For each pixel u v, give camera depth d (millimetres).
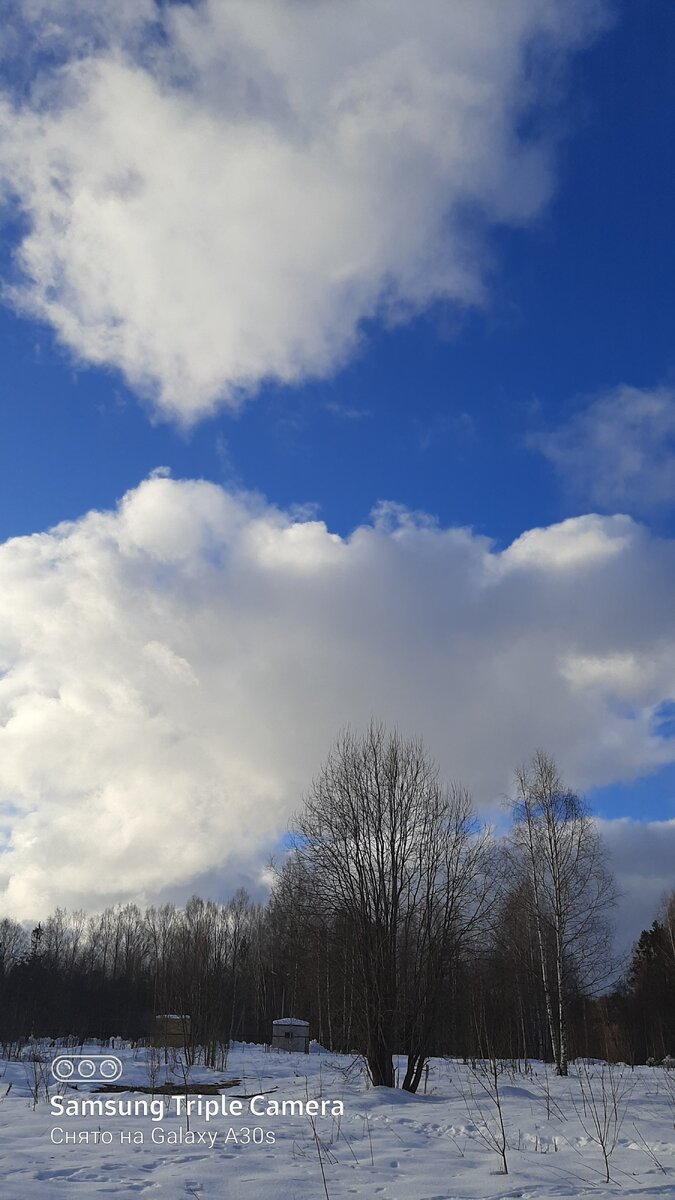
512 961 31781
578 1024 44500
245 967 55812
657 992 54000
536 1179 9422
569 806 33156
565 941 31547
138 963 79375
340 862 21016
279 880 23969
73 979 69625
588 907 32156
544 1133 12547
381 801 21297
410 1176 9672
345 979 20734
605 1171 9773
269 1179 9414
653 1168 9844
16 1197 8195
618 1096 17125
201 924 56750
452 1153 11211
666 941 58500
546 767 33969
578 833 32812
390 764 21688
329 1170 10031
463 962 21281
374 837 21062
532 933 32531
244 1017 54125
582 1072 24078
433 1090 19859
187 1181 9203
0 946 75062
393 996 20062
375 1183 9289
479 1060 25062
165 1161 10500
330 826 21328
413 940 20406
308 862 21578
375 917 20516
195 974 34562
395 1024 20078
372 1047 20047
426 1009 19812
